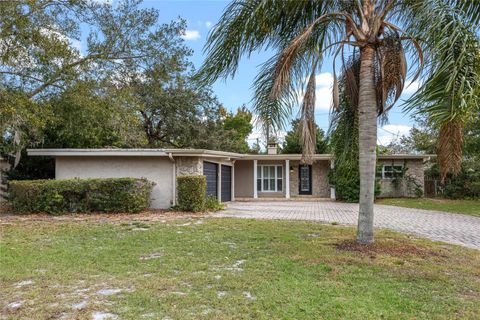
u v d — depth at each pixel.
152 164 13.66
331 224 9.65
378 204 16.92
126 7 13.08
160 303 3.78
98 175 13.67
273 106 6.15
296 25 6.43
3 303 3.82
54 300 3.90
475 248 6.79
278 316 3.44
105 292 4.15
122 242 7.00
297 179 21.09
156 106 20.97
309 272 4.87
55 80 11.47
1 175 14.75
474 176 18.67
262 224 9.39
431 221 10.77
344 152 7.50
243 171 21.14
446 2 4.94
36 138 13.68
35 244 6.82
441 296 4.03
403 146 28.47
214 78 6.28
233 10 5.91
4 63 10.18
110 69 12.70
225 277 4.66
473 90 4.15
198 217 10.97
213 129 23.77
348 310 3.58
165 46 13.56
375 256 5.69
